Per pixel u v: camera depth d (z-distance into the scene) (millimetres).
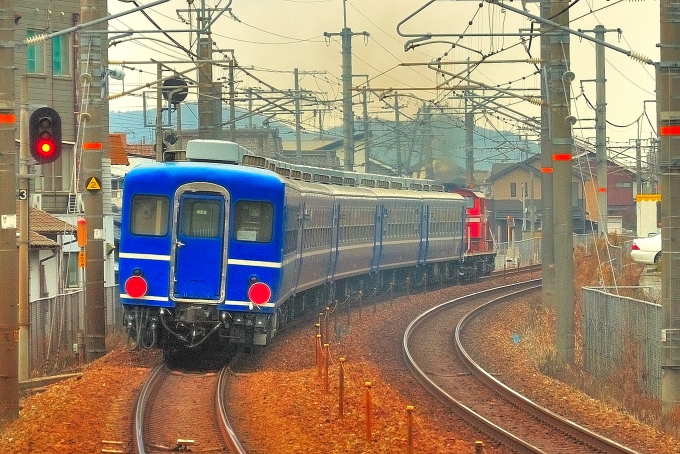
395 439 42562
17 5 103375
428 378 59531
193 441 40062
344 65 120562
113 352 68062
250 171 61125
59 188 107438
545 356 70688
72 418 44812
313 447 40938
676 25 51875
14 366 46969
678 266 53125
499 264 187500
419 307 104312
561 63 68625
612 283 104312
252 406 49719
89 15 66625
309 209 77000
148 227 60531
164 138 93375
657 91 52750
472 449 41844
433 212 125625
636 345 62438
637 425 48750
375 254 106500
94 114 67625
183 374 58438
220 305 60281
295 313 81688
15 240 46812
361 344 75625
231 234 60438
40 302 68875
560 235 70062
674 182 52781
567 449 43031
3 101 45688
